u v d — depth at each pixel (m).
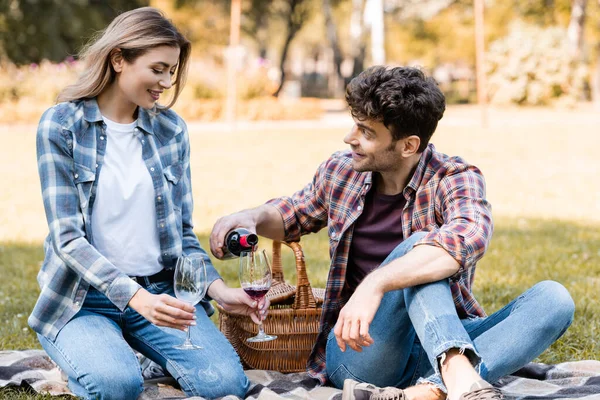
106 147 3.12
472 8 38.59
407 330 2.87
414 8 39.28
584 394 2.96
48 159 3.02
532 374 3.30
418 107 2.85
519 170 12.38
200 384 3.04
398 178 3.08
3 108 19.75
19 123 19.80
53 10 25.91
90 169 3.06
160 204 3.19
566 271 5.62
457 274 2.78
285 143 16.34
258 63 24.70
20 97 20.84
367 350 2.91
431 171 3.08
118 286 2.91
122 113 3.17
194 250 3.36
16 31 25.53
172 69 3.19
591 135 17.48
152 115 3.24
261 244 6.80
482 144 15.88
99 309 3.16
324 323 3.19
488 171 12.27
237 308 3.21
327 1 37.69
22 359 3.47
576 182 11.12
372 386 2.77
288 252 6.43
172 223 3.22
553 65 26.91
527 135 17.59
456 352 2.63
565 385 3.11
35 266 6.05
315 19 44.50
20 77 20.97
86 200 3.06
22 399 3.05
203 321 3.24
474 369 2.61
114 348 2.97
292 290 3.53
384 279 2.68
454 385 2.58
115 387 2.89
